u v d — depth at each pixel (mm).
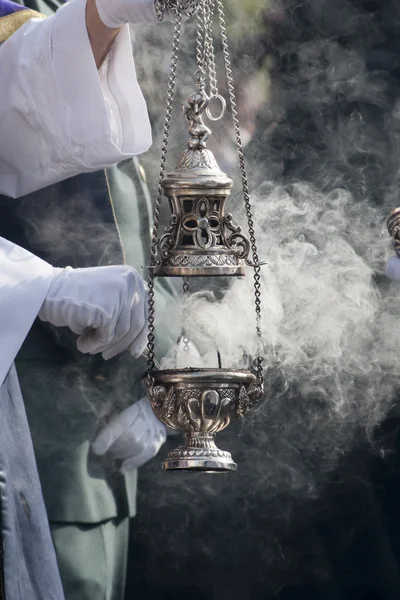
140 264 7934
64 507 7164
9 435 6145
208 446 6109
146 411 7578
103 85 7031
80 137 6875
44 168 7113
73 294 6441
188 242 6250
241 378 6109
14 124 7039
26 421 6352
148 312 6812
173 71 6250
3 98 7016
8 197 7477
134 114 7086
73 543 7215
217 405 6055
